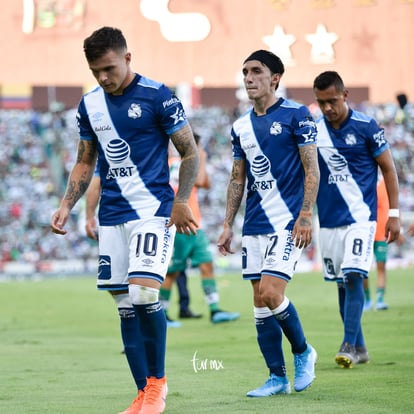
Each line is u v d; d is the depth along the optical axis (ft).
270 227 57.67
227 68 188.96
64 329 110.01
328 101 71.97
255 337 94.43
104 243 52.95
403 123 328.08
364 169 73.00
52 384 65.46
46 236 296.30
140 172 52.01
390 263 240.32
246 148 58.59
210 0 188.14
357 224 72.49
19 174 324.19
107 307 141.59
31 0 185.47
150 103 51.75
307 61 190.60
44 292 176.04
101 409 54.03
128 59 52.01
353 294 71.20
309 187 56.49
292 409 51.62
